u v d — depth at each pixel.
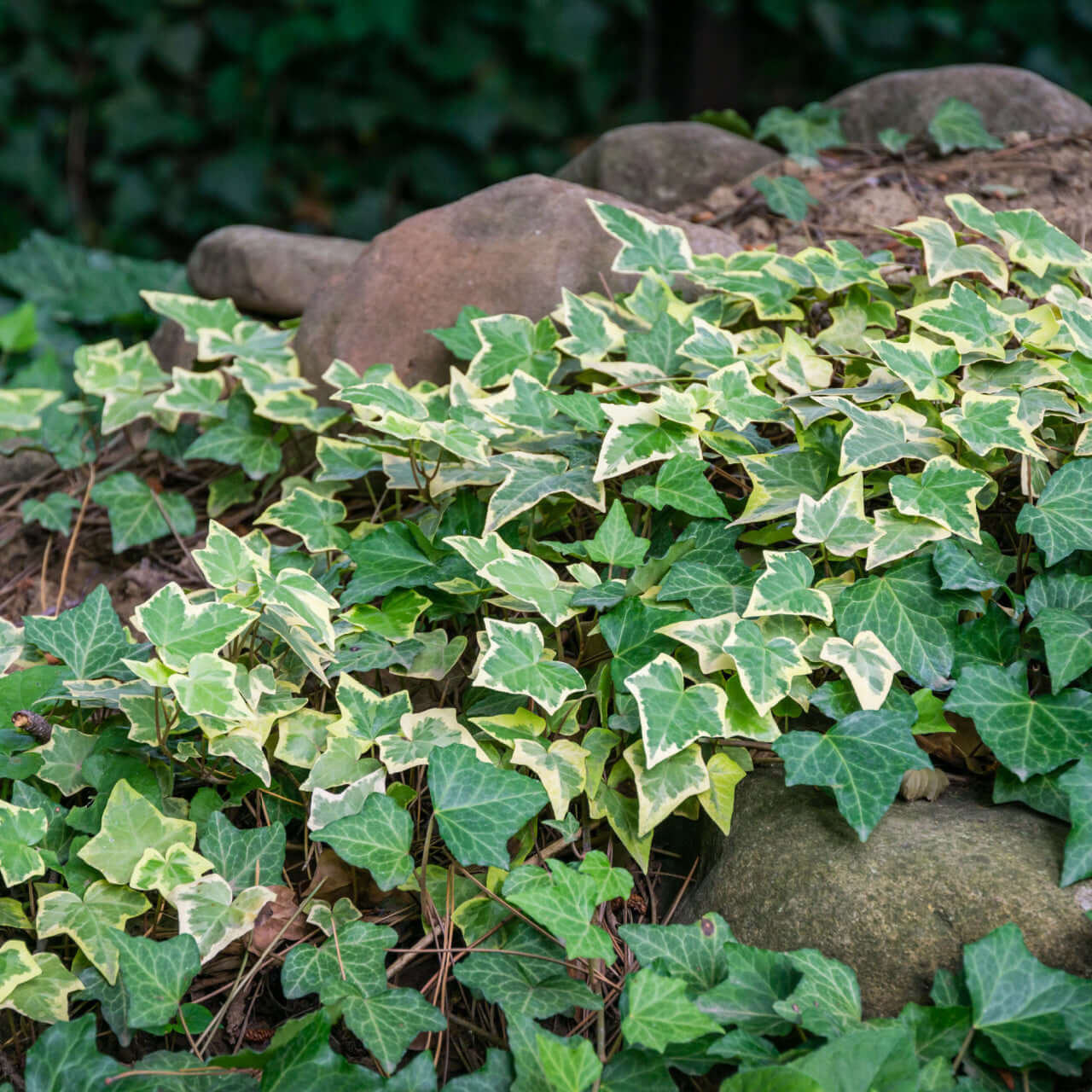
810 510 1.57
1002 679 1.46
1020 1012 1.19
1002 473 1.72
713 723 1.44
